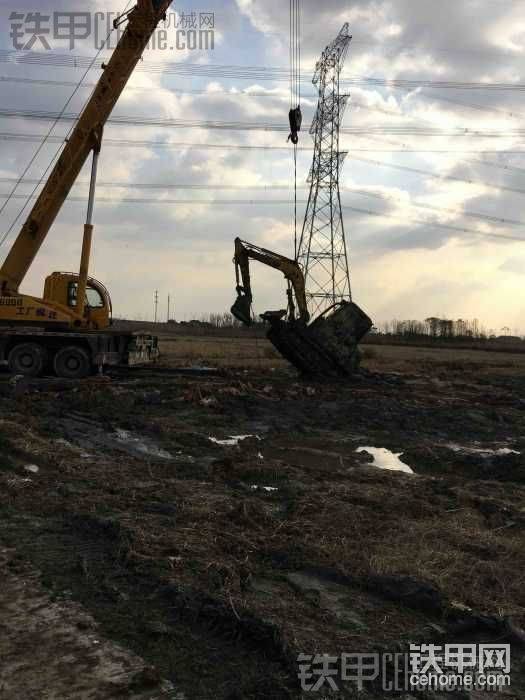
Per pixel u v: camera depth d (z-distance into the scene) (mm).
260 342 57938
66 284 19891
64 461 8617
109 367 20922
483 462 9711
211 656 3771
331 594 4688
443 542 5855
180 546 5434
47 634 3959
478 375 30438
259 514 6438
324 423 13289
